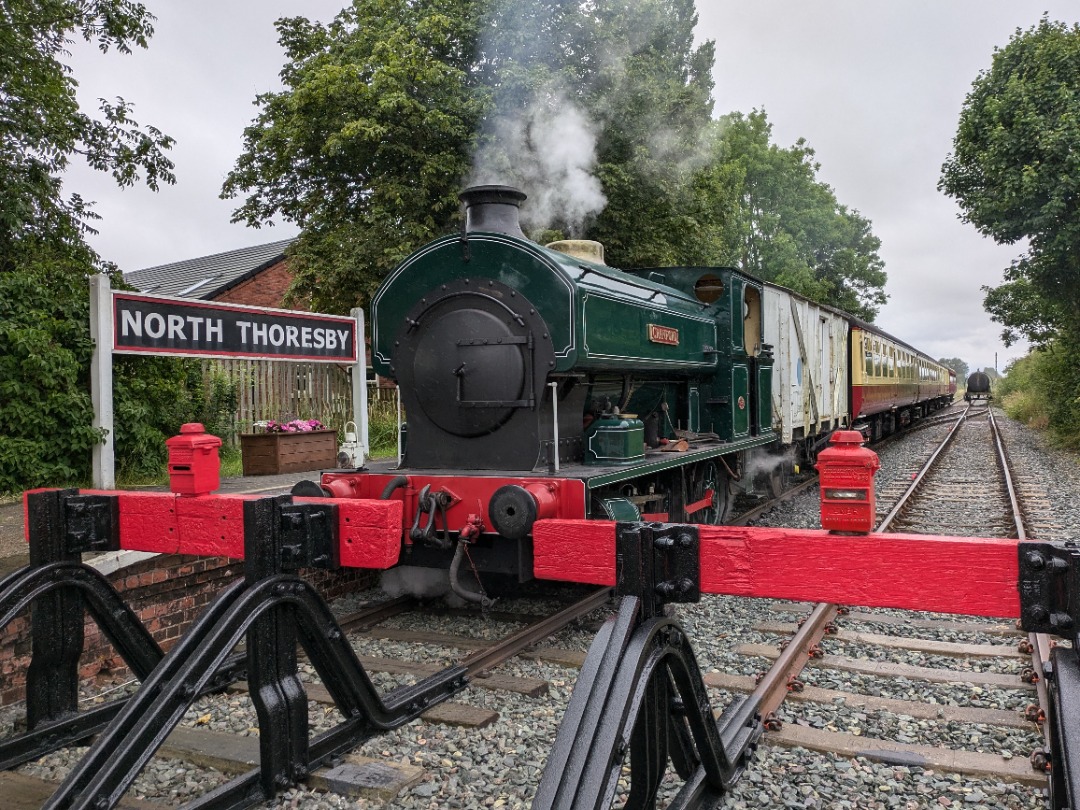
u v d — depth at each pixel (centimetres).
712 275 781
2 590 318
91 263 1159
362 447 861
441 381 517
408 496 489
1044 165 1352
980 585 229
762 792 305
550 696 405
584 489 455
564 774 207
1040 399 2419
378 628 520
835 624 510
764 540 254
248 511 303
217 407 1098
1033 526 831
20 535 543
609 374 599
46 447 641
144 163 1291
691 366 693
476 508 472
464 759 337
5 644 394
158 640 473
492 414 504
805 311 1092
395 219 1291
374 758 337
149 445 863
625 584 262
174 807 306
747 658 454
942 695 401
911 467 1416
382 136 1248
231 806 293
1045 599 220
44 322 668
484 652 446
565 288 489
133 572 449
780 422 937
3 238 1062
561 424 537
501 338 499
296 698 313
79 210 1189
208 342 698
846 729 362
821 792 305
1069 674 208
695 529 262
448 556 501
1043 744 340
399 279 543
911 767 325
